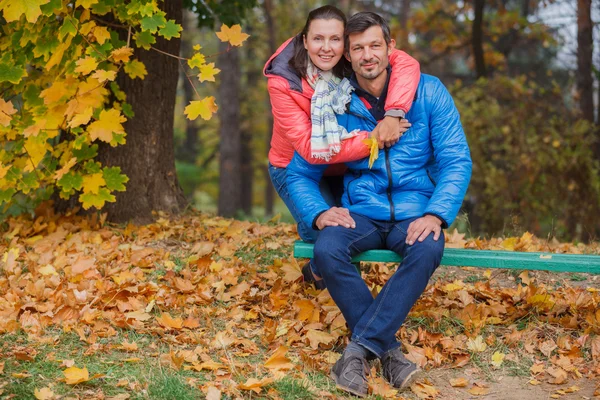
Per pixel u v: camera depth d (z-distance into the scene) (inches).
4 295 147.0
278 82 134.5
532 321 142.8
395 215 131.6
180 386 109.7
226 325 138.3
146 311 140.6
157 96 213.6
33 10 148.9
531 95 414.9
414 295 120.6
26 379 108.4
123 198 210.4
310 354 129.7
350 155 131.6
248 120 801.6
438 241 123.1
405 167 133.6
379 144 129.9
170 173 221.9
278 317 145.7
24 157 191.2
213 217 227.6
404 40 610.2
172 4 211.5
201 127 827.4
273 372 118.9
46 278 155.8
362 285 124.7
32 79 190.9
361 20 128.3
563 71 609.3
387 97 130.3
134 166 211.6
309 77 133.9
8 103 165.2
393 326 119.1
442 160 132.0
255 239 198.2
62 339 125.6
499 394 117.6
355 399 114.1
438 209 125.6
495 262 129.0
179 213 220.2
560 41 538.0
